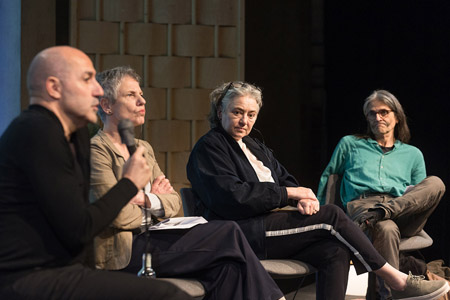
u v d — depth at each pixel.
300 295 5.66
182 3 6.75
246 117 4.20
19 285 2.37
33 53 6.32
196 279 3.46
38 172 2.36
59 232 2.39
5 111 6.73
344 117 8.16
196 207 4.16
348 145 5.52
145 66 6.65
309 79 8.30
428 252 6.80
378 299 4.81
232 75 6.89
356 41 7.94
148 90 6.67
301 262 3.94
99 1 6.52
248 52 8.09
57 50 2.58
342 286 3.88
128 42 6.62
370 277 4.84
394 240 4.64
